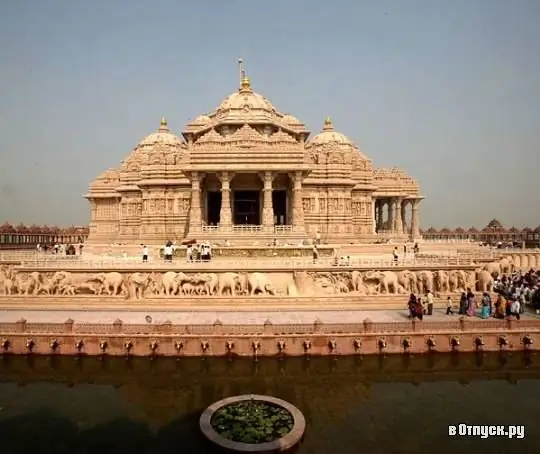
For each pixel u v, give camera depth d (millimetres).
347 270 42844
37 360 30453
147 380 29219
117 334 30438
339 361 30312
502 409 24562
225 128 72688
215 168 56531
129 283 42000
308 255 50781
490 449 20172
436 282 43688
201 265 42219
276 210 70500
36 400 25859
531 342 31172
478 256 54156
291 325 30875
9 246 82188
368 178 80375
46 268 42594
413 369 30609
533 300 39562
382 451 19844
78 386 28156
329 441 20688
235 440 19453
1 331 30812
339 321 34562
